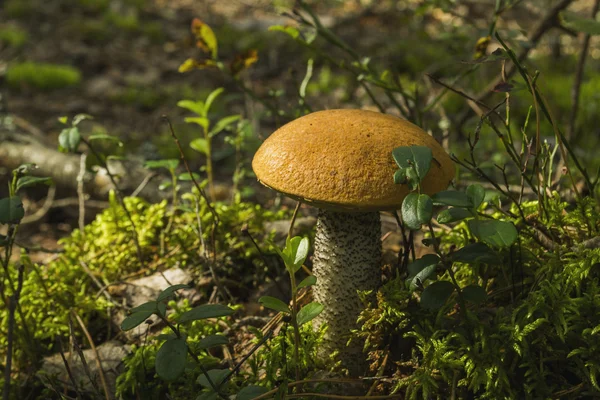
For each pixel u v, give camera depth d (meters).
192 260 0.76
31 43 1.85
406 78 1.53
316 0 2.51
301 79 1.67
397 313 0.62
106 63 1.78
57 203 0.96
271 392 0.60
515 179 0.82
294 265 0.58
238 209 0.80
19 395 0.68
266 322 0.69
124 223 0.79
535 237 0.65
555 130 0.64
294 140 0.59
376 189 0.57
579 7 2.16
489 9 1.76
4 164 1.07
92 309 0.72
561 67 1.53
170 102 1.51
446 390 0.61
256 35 2.00
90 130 1.29
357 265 0.61
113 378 0.67
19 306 0.68
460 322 0.62
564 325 0.59
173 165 0.78
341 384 0.63
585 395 0.60
